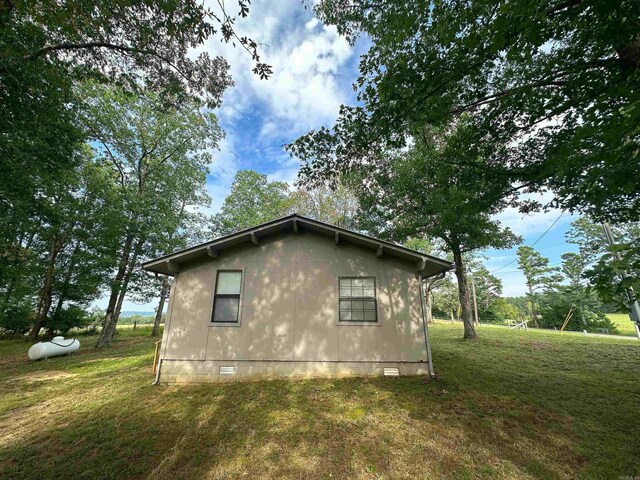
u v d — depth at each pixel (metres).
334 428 4.17
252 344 6.63
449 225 10.54
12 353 11.74
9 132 6.85
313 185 6.24
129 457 3.53
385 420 4.38
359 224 14.52
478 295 34.53
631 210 4.09
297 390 5.68
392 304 6.83
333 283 7.01
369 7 5.18
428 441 3.77
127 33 6.53
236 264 7.11
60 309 17.53
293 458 3.47
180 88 8.38
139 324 30.91
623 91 2.50
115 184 15.16
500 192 6.75
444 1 4.09
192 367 6.50
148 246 15.18
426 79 4.52
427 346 6.57
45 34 6.38
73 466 3.35
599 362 7.52
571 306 23.19
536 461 3.28
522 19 3.27
